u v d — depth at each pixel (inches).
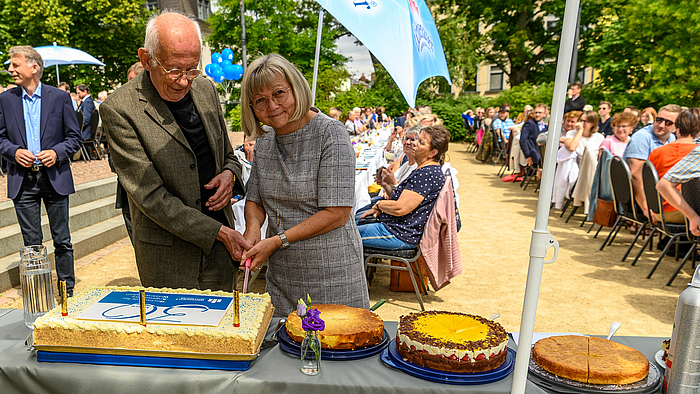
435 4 997.8
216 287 81.7
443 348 48.9
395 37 114.3
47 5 826.2
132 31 956.0
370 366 51.3
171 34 63.7
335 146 66.8
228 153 86.0
